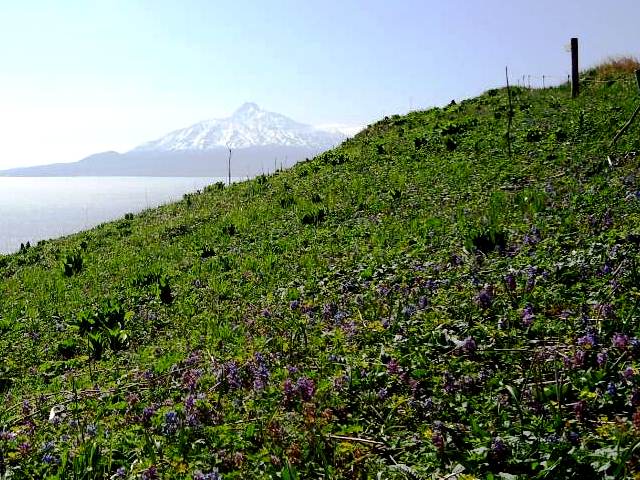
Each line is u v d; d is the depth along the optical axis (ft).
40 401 25.18
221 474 16.11
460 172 64.69
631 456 13.97
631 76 95.45
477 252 34.53
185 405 20.66
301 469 16.22
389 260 38.65
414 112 112.47
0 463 18.31
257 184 92.68
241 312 34.78
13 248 409.49
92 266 63.21
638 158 51.96
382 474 15.26
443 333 23.48
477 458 15.17
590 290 25.82
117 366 29.30
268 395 21.15
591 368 18.92
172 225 77.92
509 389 17.43
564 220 37.99
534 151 65.87
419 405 18.49
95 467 17.15
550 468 13.97
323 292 35.40
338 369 22.49
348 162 86.74
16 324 42.86
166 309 39.11
